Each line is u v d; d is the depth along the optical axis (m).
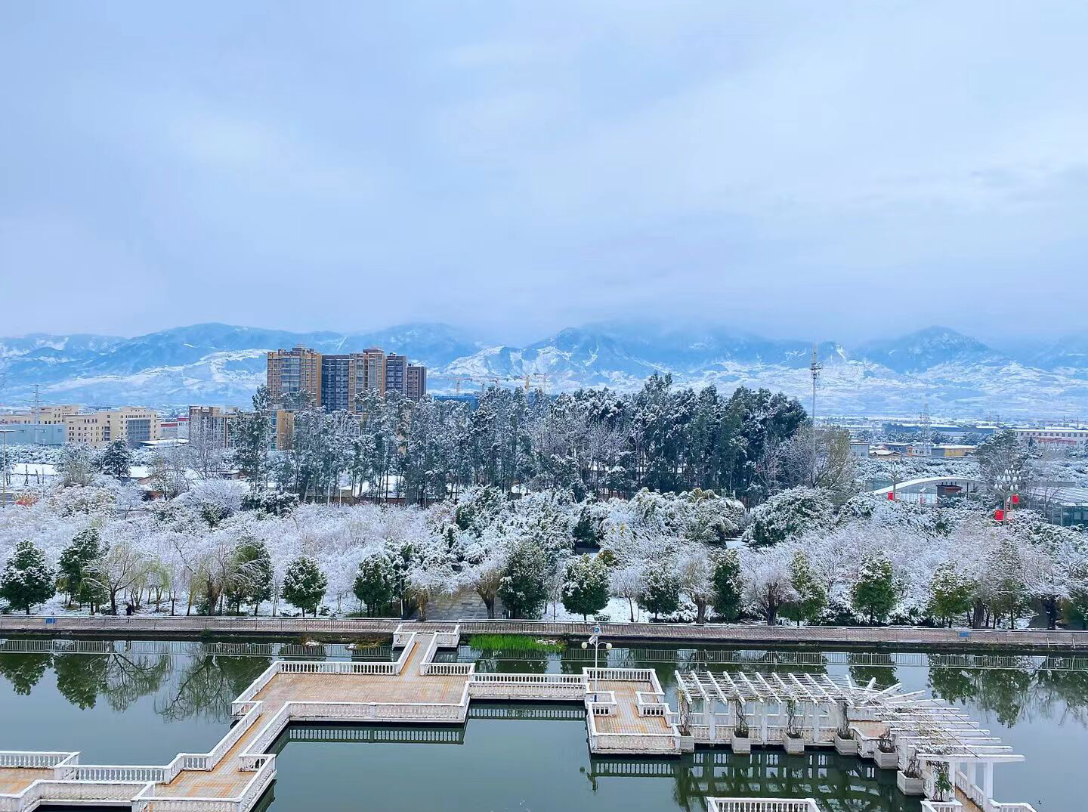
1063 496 174.00
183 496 151.12
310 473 180.38
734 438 175.88
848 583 110.25
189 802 54.91
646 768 65.94
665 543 116.94
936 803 56.09
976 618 102.31
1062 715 78.81
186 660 90.94
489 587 102.81
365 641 95.94
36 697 80.38
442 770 64.69
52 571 103.31
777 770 66.00
